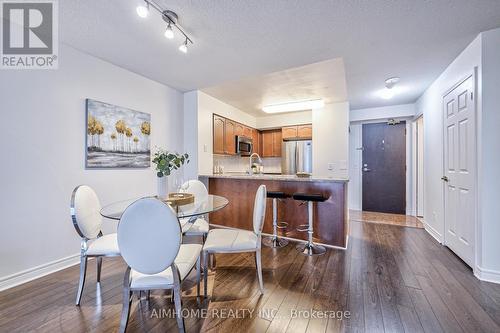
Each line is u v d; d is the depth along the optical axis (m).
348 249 2.85
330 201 3.00
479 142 2.08
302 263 2.45
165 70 2.95
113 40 2.22
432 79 3.19
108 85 2.70
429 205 3.51
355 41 2.21
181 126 3.84
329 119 4.59
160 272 1.32
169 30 1.84
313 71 3.01
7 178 1.95
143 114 3.12
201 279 2.10
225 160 5.18
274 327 1.48
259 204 1.92
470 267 2.29
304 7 1.72
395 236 3.36
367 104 4.59
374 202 5.15
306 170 5.20
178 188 2.46
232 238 1.97
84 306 1.70
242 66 2.81
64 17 1.87
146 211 1.25
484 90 2.02
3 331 1.44
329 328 1.46
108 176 2.71
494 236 2.00
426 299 1.76
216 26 1.97
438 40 2.18
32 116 2.09
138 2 1.68
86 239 1.78
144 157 3.13
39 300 1.77
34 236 2.11
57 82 2.26
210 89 3.76
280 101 4.43
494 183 2.00
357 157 5.32
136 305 1.72
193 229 2.25
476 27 1.96
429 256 2.60
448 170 2.81
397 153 4.94
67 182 2.33
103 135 2.63
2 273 1.92
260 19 1.87
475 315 1.57
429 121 3.50
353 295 1.83
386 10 1.74
